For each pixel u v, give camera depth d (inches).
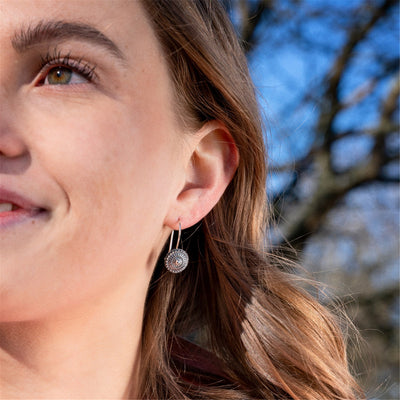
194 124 63.9
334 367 75.7
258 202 73.8
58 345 57.2
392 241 281.7
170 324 76.2
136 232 55.9
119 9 54.7
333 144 245.9
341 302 86.5
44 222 49.2
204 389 72.3
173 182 61.2
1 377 56.3
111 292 57.2
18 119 48.3
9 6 48.9
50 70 51.0
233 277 74.9
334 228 270.2
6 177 47.4
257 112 71.3
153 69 57.7
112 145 52.5
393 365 252.8
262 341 74.5
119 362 61.7
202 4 66.9
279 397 74.2
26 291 48.7
